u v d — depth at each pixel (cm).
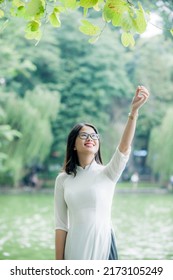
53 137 2809
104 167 325
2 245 992
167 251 926
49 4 323
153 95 2942
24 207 1852
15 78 2839
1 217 1538
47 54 2783
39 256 872
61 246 326
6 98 2319
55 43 2780
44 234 1158
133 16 288
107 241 315
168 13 986
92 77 2930
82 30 318
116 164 315
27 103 2323
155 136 2503
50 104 2352
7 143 2334
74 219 316
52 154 2819
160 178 2706
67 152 331
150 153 2530
